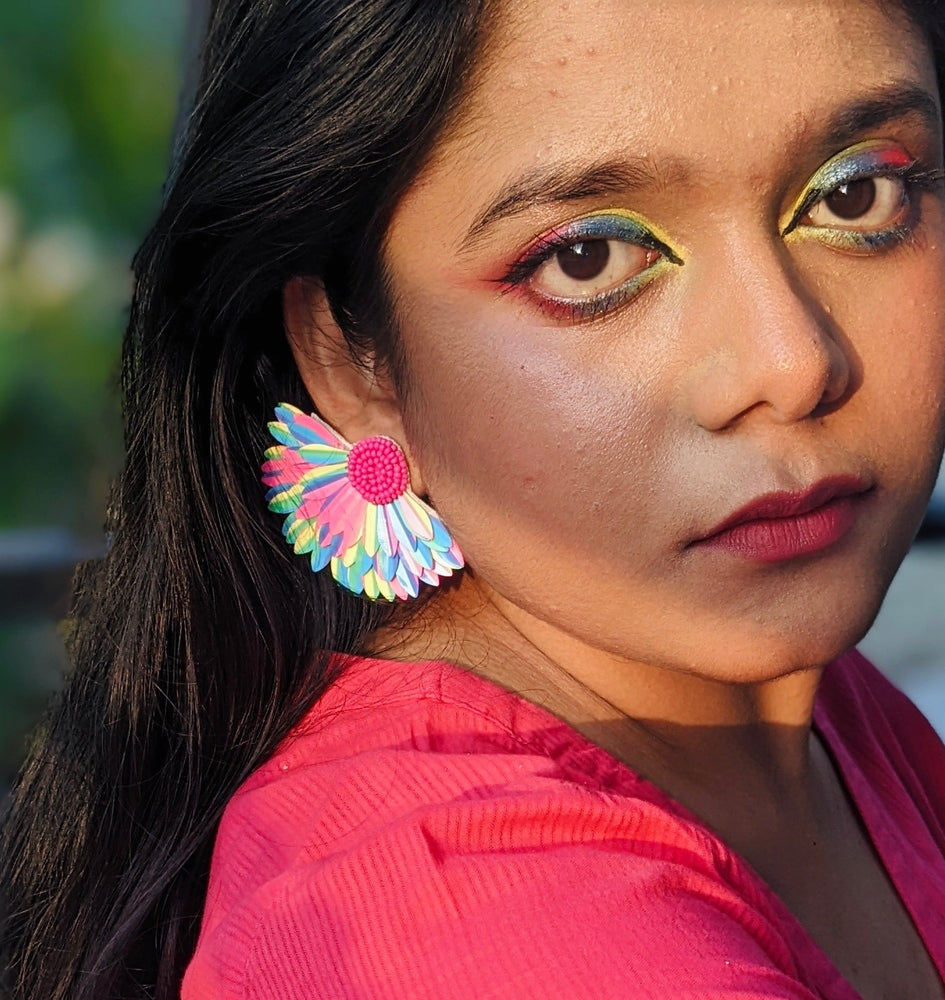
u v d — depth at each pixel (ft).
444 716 3.26
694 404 2.97
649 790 3.22
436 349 3.22
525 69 2.92
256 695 3.72
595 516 3.10
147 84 14.48
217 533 3.81
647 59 2.85
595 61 2.87
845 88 2.91
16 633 8.45
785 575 3.09
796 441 2.98
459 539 3.42
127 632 3.99
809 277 3.06
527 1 2.90
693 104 2.84
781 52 2.87
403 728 3.27
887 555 3.20
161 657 3.91
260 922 3.00
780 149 2.88
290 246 3.41
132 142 14.49
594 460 3.05
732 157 2.86
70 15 14.62
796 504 3.00
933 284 3.18
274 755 3.63
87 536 5.24
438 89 3.00
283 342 3.77
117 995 3.85
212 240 3.60
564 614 3.24
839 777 4.11
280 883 3.04
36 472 13.64
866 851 3.95
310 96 3.24
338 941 2.81
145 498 3.99
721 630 3.11
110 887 4.04
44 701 4.97
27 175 14.60
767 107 2.86
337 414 3.64
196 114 3.61
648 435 3.01
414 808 3.00
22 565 7.49
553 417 3.07
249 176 3.37
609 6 2.86
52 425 13.80
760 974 2.66
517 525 3.23
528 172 2.93
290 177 3.29
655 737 3.59
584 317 3.02
